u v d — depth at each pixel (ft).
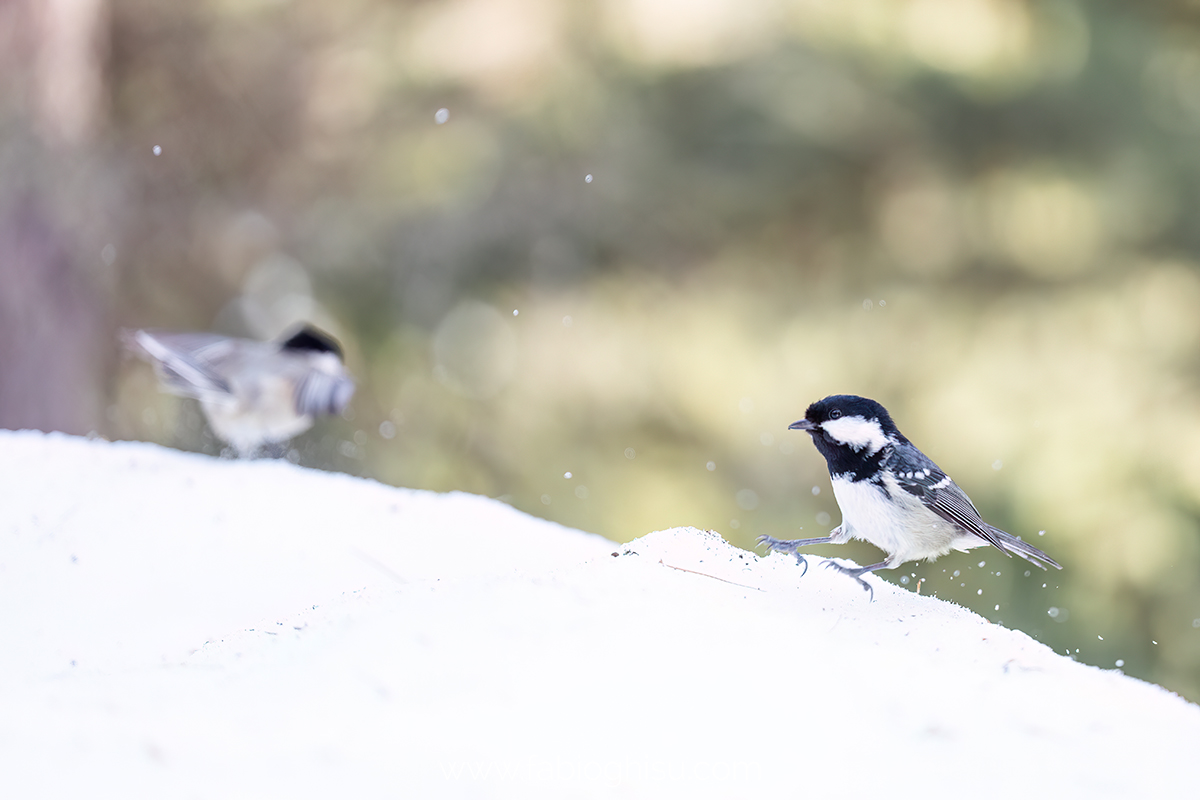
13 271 41.68
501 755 9.36
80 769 8.70
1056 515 46.03
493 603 12.19
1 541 17.99
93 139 44.21
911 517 16.16
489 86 49.98
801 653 11.67
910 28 49.06
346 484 21.99
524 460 52.70
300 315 52.75
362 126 50.65
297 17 50.11
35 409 41.91
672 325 52.70
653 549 14.94
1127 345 47.70
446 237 52.03
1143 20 49.19
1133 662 44.29
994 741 10.41
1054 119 48.16
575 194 50.93
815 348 50.67
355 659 10.95
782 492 51.39
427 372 52.95
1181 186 47.67
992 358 48.62
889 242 50.57
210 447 42.16
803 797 9.16
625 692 10.47
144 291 49.39
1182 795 9.80
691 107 50.47
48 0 41.96
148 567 17.40
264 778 8.76
